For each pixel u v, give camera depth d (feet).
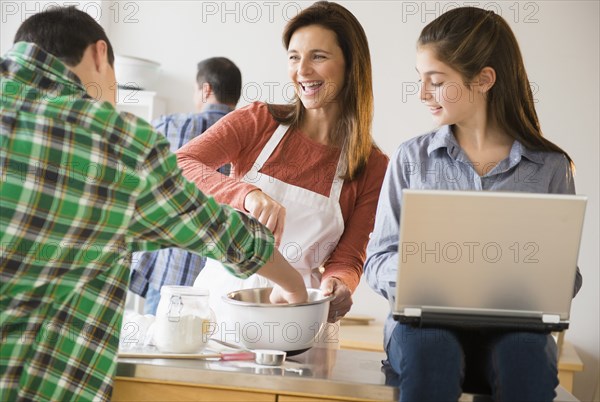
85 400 4.96
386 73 13.21
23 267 4.70
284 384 5.08
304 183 7.50
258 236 5.57
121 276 5.11
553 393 4.88
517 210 4.84
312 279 7.54
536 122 6.18
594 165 12.69
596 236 12.64
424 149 6.18
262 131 7.63
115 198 4.84
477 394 5.00
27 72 4.79
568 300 4.97
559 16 12.75
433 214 4.86
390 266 5.64
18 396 4.82
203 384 5.15
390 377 5.26
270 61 13.67
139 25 14.05
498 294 4.98
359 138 7.46
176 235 5.11
